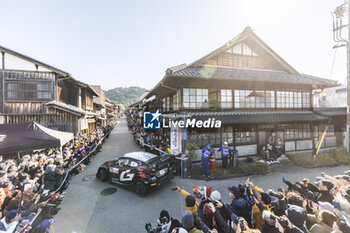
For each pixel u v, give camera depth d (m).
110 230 4.34
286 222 2.24
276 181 7.52
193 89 9.35
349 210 2.79
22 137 4.93
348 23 10.38
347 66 10.79
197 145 9.23
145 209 5.30
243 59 10.95
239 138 10.25
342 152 10.67
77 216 4.94
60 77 12.94
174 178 7.96
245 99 10.22
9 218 3.44
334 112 11.62
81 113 12.66
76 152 9.34
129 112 54.84
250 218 3.21
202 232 2.56
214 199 3.26
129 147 15.31
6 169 6.31
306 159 9.79
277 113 10.41
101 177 7.63
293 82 9.71
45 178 5.41
